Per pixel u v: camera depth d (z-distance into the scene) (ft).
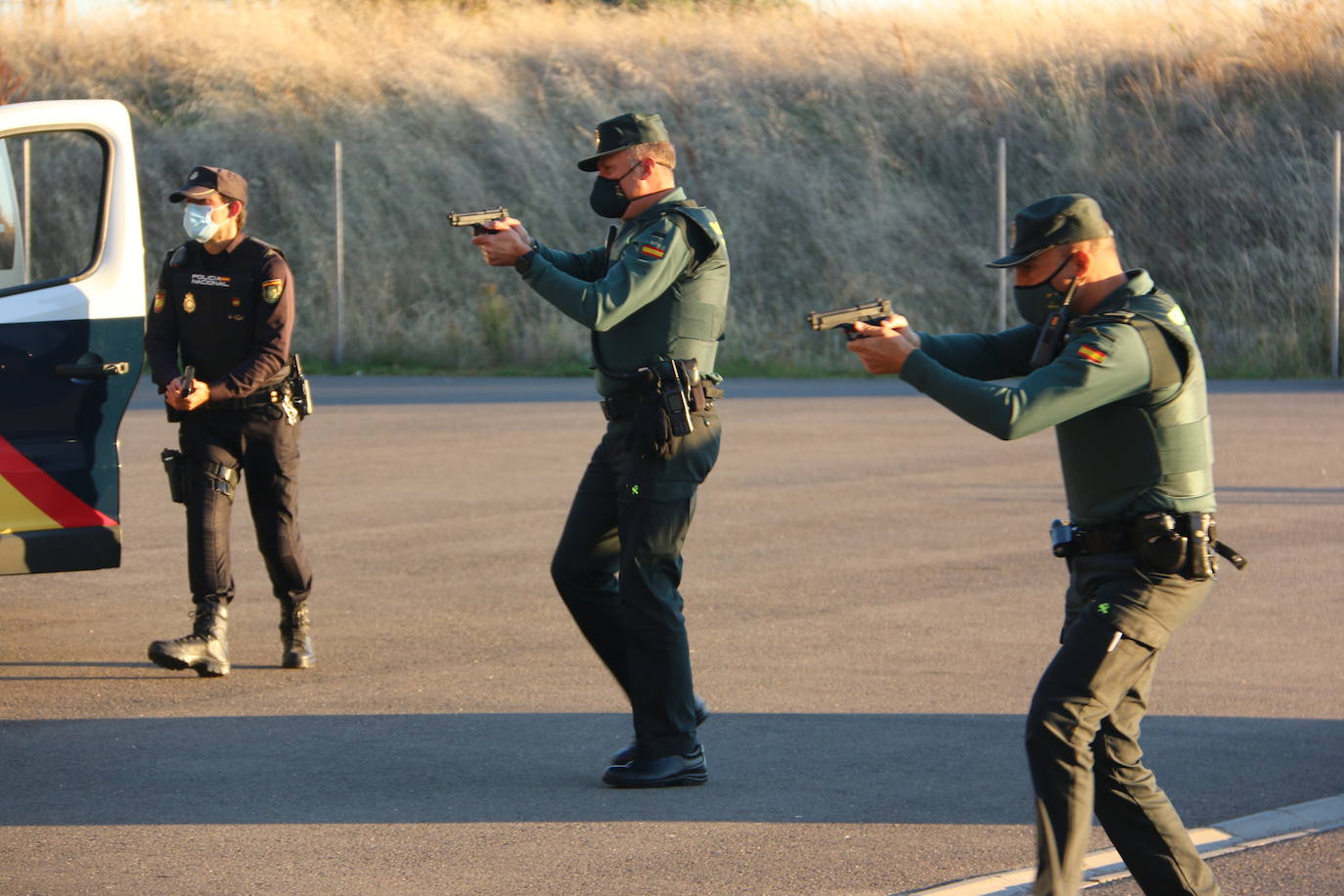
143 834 39.17
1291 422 126.11
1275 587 68.59
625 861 37.37
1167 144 207.31
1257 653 57.72
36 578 70.54
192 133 215.31
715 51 230.07
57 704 51.29
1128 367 29.91
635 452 42.52
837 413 132.16
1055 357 31.19
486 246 40.45
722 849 38.22
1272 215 197.57
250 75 223.71
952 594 67.46
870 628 61.57
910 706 51.01
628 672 44.55
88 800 41.83
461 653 57.93
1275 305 190.39
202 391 53.16
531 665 56.39
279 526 55.26
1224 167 203.62
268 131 214.48
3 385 52.16
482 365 179.32
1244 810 41.01
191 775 44.11
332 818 40.50
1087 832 30.60
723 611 64.39
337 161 180.04
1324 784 43.09
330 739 47.60
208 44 228.63
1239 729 48.44
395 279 196.85
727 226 203.92
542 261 40.78
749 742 47.29
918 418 128.98
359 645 59.16
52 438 53.11
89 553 53.78
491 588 68.54
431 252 200.64
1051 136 211.00
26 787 42.88
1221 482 96.43
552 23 240.73
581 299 40.52
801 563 73.72
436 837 39.06
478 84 223.10
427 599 66.59
